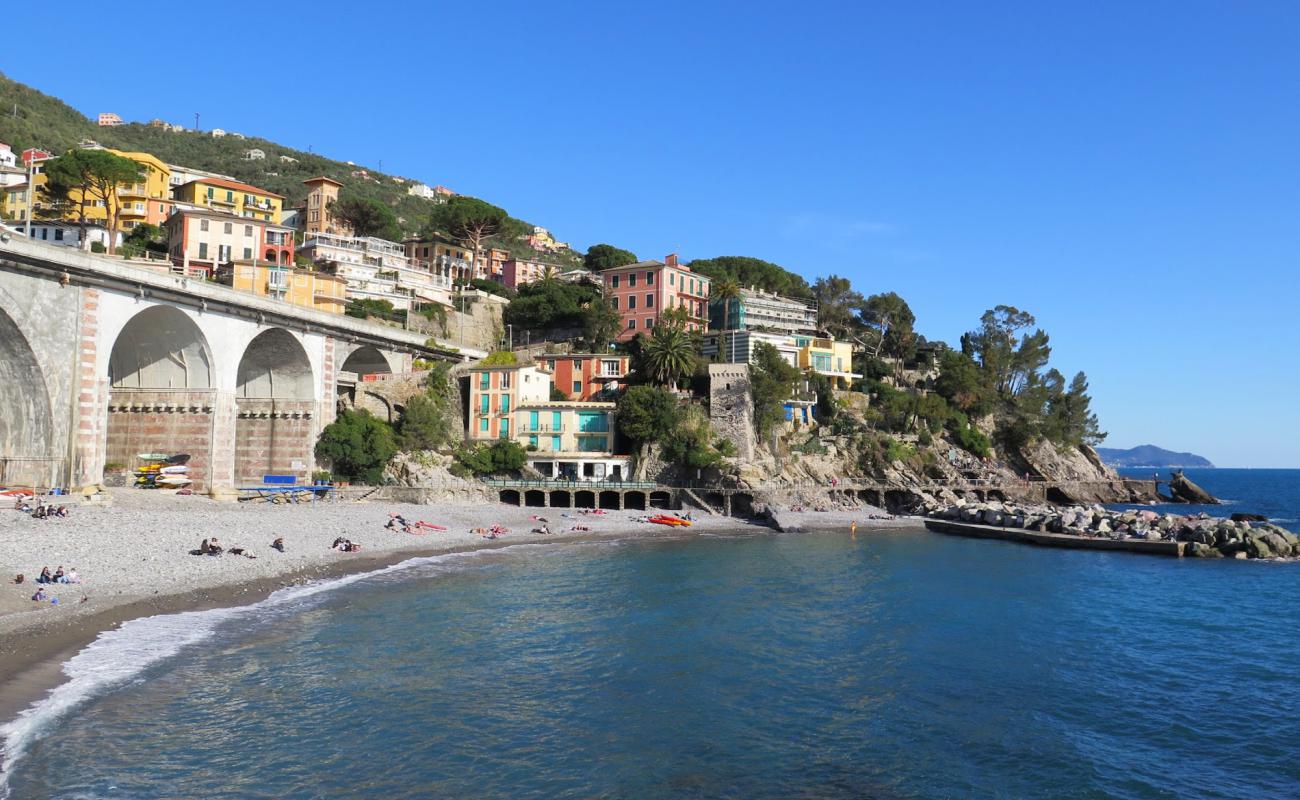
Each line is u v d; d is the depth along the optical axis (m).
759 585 54.16
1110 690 32.84
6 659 29.03
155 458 75.50
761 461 105.75
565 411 104.19
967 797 23.03
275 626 37.31
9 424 60.59
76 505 57.34
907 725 28.30
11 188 131.62
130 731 24.45
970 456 129.00
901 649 38.28
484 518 82.06
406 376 104.06
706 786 22.98
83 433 61.50
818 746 26.20
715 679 32.69
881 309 173.62
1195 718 29.77
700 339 125.00
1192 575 63.56
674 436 102.12
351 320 94.19
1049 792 23.50
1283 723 29.31
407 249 156.62
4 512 52.22
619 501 97.88
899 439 121.25
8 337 58.06
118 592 39.50
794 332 139.88
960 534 91.38
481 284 147.50
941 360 153.00
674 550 70.88
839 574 59.88
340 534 64.31
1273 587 57.94
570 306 132.25
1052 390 152.62
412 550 62.72
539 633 39.03
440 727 26.45
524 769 23.58
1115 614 47.62
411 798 21.48
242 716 26.31
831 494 106.69
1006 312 163.62
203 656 31.95
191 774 22.11
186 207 130.00
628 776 23.39
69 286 61.06
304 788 21.70
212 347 75.25
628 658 35.28
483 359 116.50
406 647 35.38
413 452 94.75
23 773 21.34
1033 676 34.50
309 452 87.06
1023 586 56.88
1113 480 143.62
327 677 30.66
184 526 56.41
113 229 114.50
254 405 87.75
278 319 82.94
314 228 165.00
